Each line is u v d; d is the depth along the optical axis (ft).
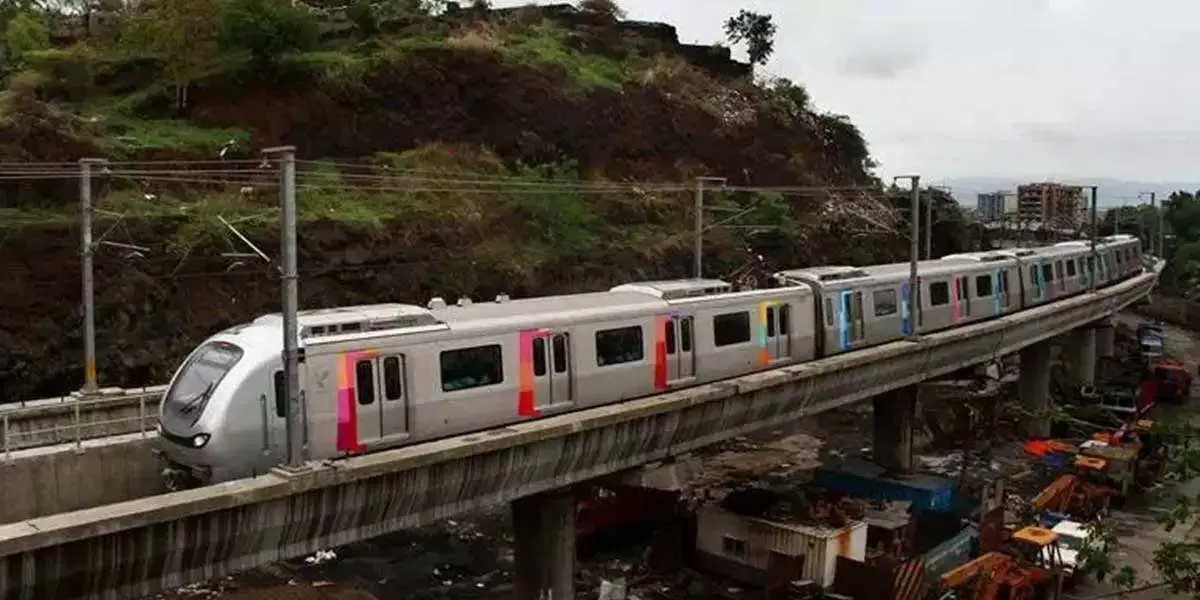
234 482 48.83
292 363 50.37
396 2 179.93
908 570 74.18
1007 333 120.57
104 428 66.03
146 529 44.57
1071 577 81.56
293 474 49.90
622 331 72.38
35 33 139.33
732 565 82.12
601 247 150.20
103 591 44.27
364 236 120.88
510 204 145.18
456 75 158.61
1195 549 38.22
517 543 69.82
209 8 137.59
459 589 79.92
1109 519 98.84
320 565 83.20
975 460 123.03
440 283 126.31
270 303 111.14
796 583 74.90
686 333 77.92
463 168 148.36
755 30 240.73
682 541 85.05
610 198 163.22
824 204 204.03
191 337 103.65
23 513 53.42
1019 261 132.67
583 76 178.70
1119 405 143.95
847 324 96.32
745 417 80.94
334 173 134.31
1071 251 153.89
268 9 143.74
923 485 99.25
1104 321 165.37
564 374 68.08
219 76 138.41
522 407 65.16
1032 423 135.85
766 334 86.33
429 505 57.98
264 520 49.19
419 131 151.94
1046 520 92.07
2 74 134.82
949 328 114.11
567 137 168.14
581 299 74.13
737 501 84.58
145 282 101.50
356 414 56.29
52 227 98.63
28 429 62.85
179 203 113.29
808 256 183.73
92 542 42.91
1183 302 250.57
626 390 72.59
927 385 158.92
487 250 135.13
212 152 125.70
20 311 94.12
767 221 181.06
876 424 108.78
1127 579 44.21
